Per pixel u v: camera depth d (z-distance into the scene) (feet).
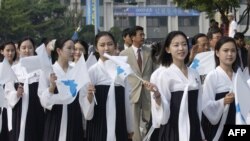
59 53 35.06
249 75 31.58
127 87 33.68
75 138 33.94
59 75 34.50
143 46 47.73
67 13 292.81
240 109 28.55
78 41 41.24
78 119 34.06
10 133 39.06
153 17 344.08
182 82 29.86
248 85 29.07
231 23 64.59
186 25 341.62
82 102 32.40
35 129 38.65
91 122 33.14
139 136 46.24
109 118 32.55
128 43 50.78
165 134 29.89
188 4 107.24
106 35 33.45
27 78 38.75
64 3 344.90
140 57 47.21
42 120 38.86
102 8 343.05
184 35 30.25
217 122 30.60
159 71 30.42
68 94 32.71
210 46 44.70
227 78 31.24
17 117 38.75
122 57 33.32
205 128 31.17
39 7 279.49
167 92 29.91
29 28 249.34
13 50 42.98
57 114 33.99
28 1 281.13
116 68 33.06
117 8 341.41
